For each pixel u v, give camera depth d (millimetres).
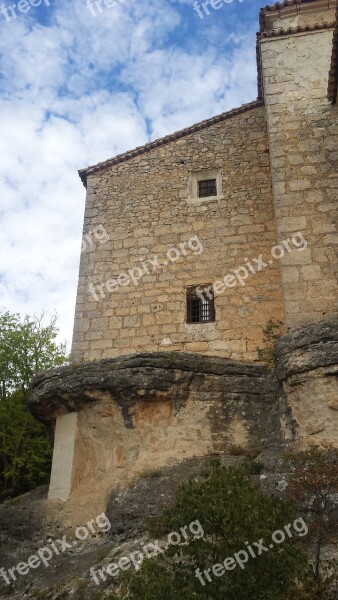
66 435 12523
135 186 16922
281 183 13320
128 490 10727
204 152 16891
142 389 11742
